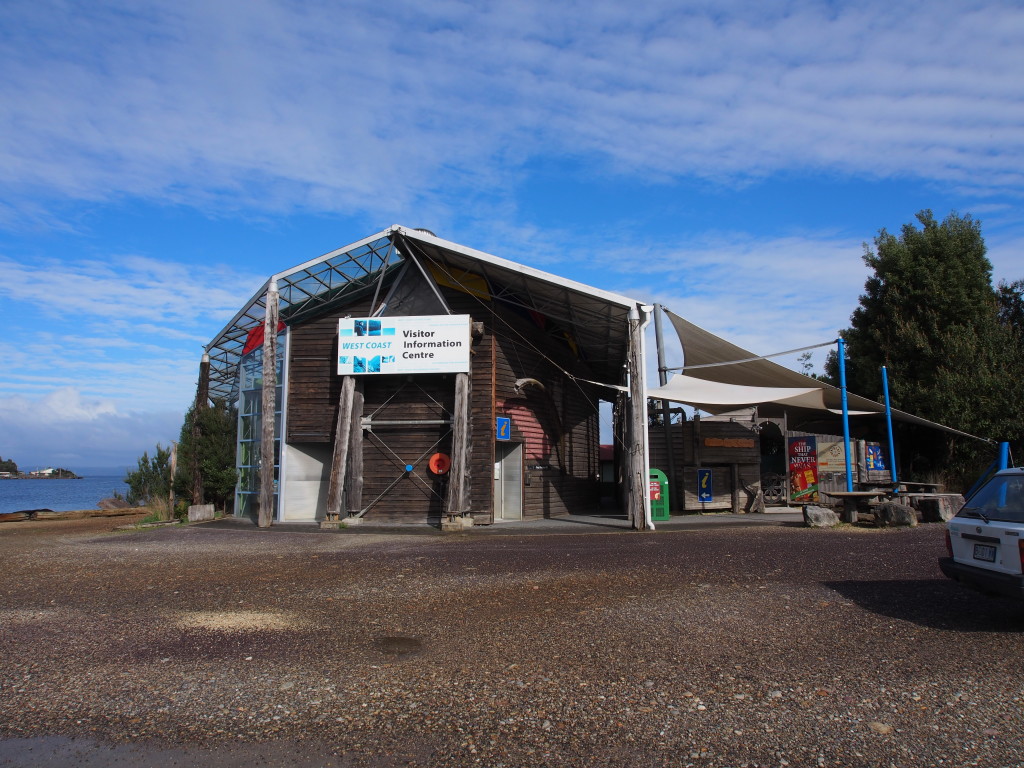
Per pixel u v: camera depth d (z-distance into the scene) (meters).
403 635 6.14
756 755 3.79
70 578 9.13
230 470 19.88
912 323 22.33
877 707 4.37
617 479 23.42
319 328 18.22
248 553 11.20
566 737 4.05
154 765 3.82
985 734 3.97
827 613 6.50
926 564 8.79
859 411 19.06
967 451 21.38
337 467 16.23
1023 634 5.79
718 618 6.37
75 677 5.20
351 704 4.60
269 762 3.83
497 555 10.33
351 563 9.91
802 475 19.84
